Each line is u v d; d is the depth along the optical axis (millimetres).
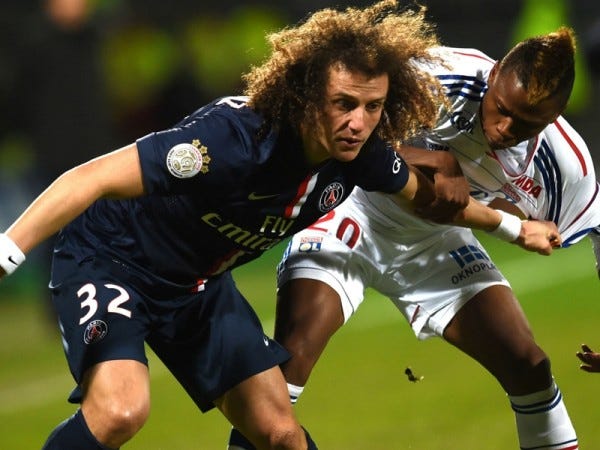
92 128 32844
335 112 12289
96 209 13906
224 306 14070
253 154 12531
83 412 12781
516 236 15086
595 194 15570
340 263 15734
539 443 15594
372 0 47406
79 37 32594
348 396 23094
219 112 12688
